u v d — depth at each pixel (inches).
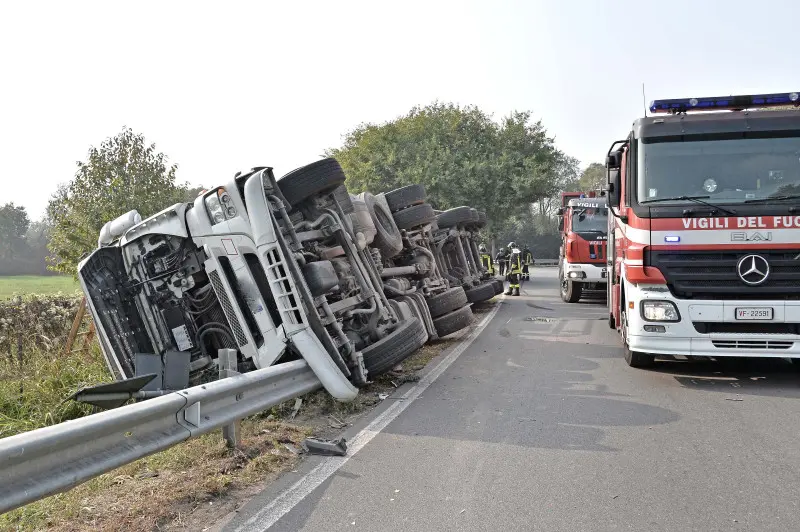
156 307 317.4
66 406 302.2
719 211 307.1
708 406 278.8
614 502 177.3
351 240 344.8
